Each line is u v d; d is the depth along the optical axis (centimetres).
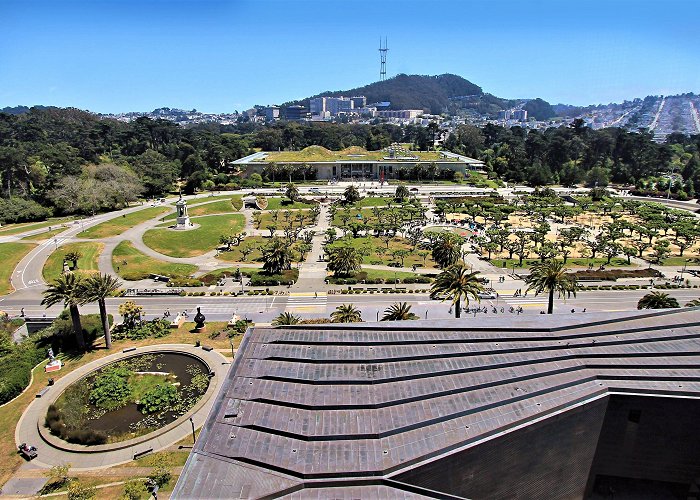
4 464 6316
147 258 15275
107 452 6494
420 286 12862
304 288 12681
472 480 4962
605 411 5588
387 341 6581
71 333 9450
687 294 12306
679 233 17812
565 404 5297
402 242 17288
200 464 4581
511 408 5266
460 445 4781
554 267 9744
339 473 4431
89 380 8275
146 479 5934
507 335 6700
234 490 4256
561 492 5666
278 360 6272
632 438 5678
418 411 5238
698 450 5634
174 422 7025
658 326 6838
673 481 5803
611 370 5906
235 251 16175
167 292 12331
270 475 4447
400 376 5788
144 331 9925
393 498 4212
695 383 5656
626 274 13575
